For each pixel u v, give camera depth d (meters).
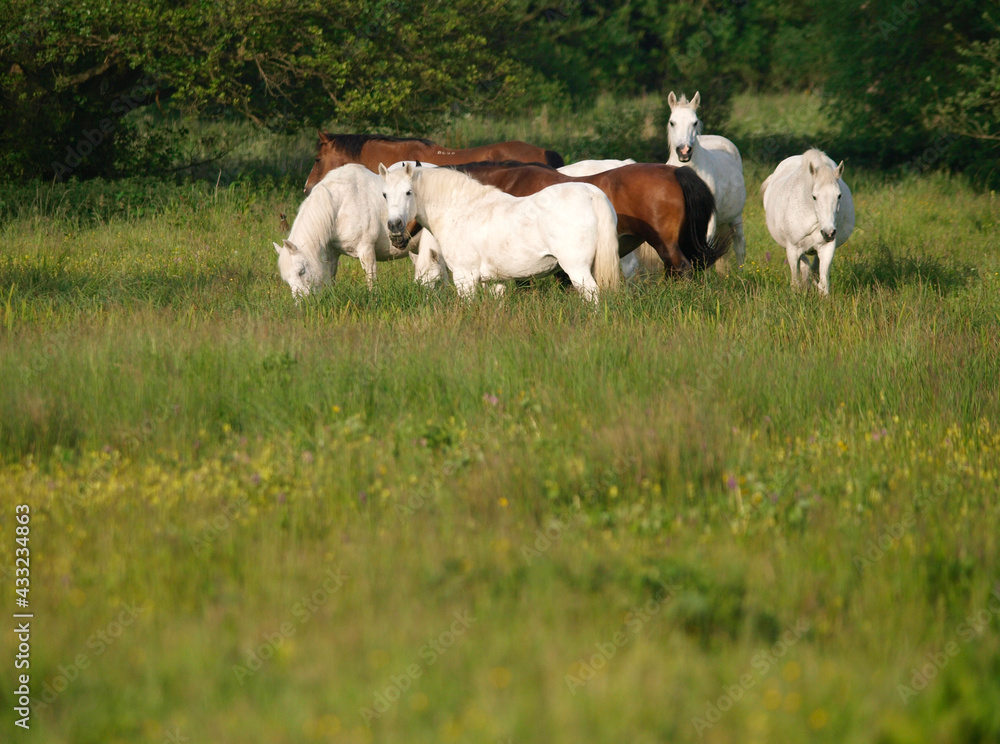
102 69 28.22
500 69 31.22
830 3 33.94
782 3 50.03
